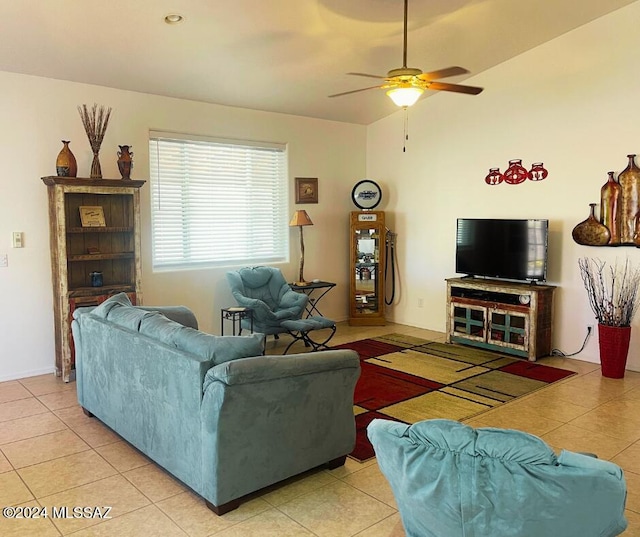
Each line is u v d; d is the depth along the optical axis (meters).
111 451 3.28
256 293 5.84
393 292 7.07
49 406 4.02
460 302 5.75
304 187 6.61
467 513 1.33
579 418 3.74
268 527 2.48
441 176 6.30
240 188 6.12
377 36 4.51
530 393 4.26
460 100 6.01
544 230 5.12
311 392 2.82
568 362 5.12
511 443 1.28
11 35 3.87
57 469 3.04
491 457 1.28
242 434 2.58
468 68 5.55
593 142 4.92
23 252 4.61
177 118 5.47
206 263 5.90
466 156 6.01
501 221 5.44
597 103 4.87
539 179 5.35
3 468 3.05
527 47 5.23
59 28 3.84
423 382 4.54
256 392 2.58
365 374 4.78
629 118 4.67
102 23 3.83
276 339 6.06
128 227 4.85
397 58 5.01
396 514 2.59
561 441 3.37
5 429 3.60
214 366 2.59
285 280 6.28
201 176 5.78
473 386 4.43
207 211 5.87
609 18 4.71
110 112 4.88
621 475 1.25
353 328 6.75
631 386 4.42
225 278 5.95
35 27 3.79
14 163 4.51
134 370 3.10
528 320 5.15
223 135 5.84
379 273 6.82
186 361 2.64
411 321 6.86
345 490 2.82
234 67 4.85
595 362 5.08
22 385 4.49
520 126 5.47
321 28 4.27
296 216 6.20
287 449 2.76
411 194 6.70
